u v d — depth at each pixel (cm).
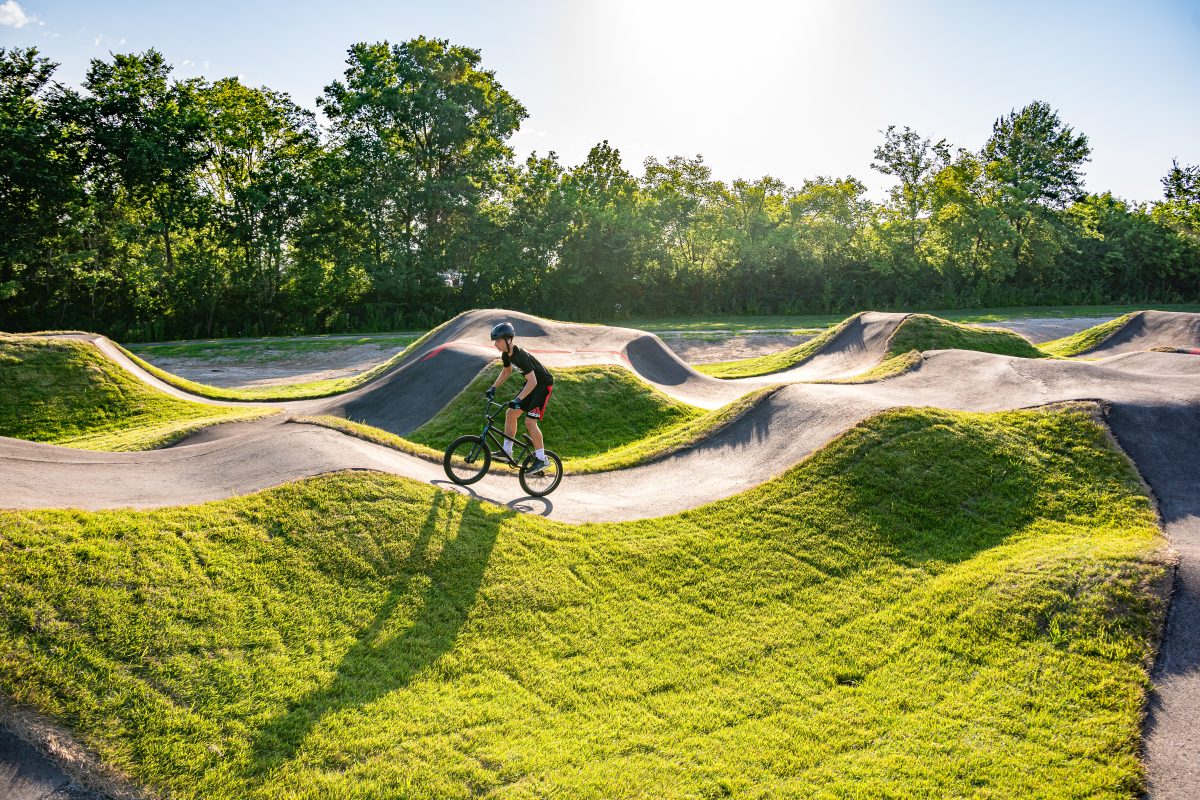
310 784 467
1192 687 576
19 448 891
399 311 4191
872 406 1134
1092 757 521
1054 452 984
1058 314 4272
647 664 646
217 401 1992
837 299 4856
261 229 3878
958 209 4556
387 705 548
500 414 1578
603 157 4797
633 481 1120
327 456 877
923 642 668
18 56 3316
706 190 4878
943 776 512
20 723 451
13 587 529
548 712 575
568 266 4572
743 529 877
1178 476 918
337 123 4091
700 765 525
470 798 475
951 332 2230
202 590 601
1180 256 5119
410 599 671
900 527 866
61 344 1895
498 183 4484
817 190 4812
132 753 461
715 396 1964
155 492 782
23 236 3291
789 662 654
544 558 786
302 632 599
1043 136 5069
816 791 500
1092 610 665
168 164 3541
